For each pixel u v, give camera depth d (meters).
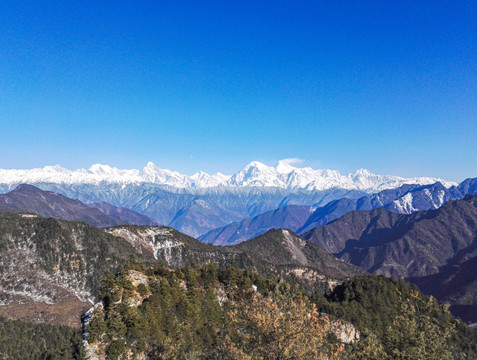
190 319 60.62
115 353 51.75
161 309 59.91
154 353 52.84
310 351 35.06
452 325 42.25
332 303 92.06
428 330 39.31
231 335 45.72
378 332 45.12
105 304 58.78
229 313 42.50
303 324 35.81
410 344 38.94
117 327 54.31
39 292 96.19
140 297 60.97
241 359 35.88
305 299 40.25
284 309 37.41
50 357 57.72
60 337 74.31
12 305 88.56
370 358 39.34
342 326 79.50
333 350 38.66
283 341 34.62
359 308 95.38
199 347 54.69
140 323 55.19
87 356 51.84
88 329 54.97
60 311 88.38
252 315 37.03
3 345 67.94
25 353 67.06
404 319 40.75
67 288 100.62
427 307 42.62
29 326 77.06
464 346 80.06
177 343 53.34
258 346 35.50
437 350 39.00
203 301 66.94
